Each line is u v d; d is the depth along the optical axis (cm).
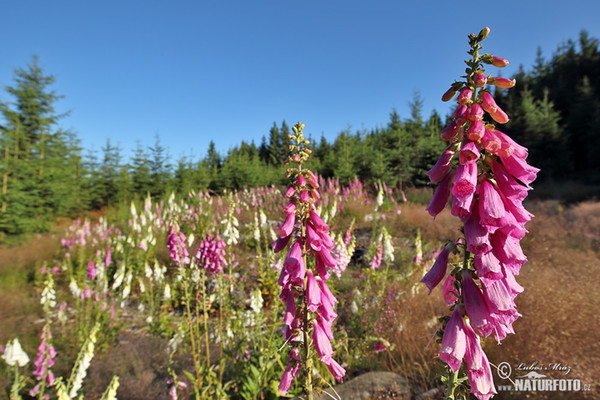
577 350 343
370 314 500
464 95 140
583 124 2919
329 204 1410
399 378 370
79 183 2525
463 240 149
